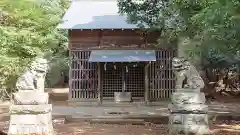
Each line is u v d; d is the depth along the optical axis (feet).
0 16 38.37
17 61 38.27
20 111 39.93
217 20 32.01
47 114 41.32
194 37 41.73
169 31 55.26
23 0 38.19
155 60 82.02
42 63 40.96
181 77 41.09
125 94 85.30
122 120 55.16
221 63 87.61
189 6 42.75
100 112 66.80
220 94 105.29
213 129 47.29
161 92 85.20
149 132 45.55
